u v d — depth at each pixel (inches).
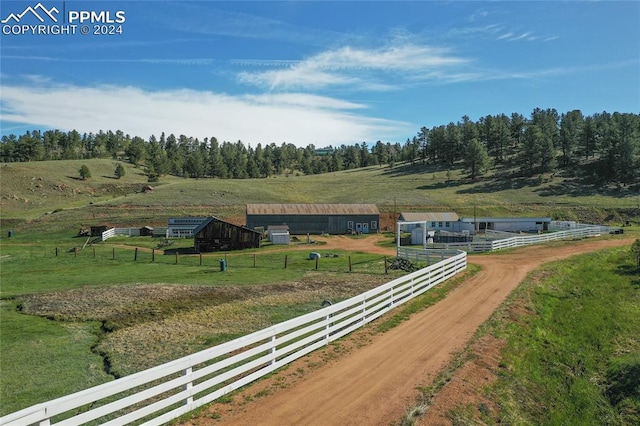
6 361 597.3
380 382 489.1
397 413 419.8
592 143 5098.4
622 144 4269.2
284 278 1279.5
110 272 1493.6
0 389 501.4
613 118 6018.7
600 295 1101.7
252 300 962.7
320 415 413.1
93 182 5260.8
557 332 812.6
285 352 534.6
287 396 451.2
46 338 710.5
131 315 847.1
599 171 4621.1
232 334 710.5
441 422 417.1
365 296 712.4
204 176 6658.5
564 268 1314.0
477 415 454.0
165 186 4579.2
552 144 4798.2
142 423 374.9
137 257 1936.5
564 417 539.5
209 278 1300.4
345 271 1398.9
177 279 1295.5
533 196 4040.4
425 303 866.8
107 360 599.5
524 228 2834.6
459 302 884.0
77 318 838.5
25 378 534.6
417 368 531.8
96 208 3631.9
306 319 566.9
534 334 756.0
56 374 548.1
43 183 4781.0
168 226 2817.4
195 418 400.2
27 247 2361.0
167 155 7667.3
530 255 1589.6
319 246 2309.3
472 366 553.6
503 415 476.7
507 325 746.8
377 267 1464.1
